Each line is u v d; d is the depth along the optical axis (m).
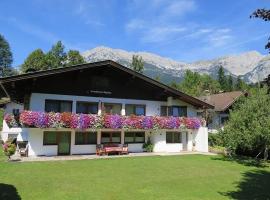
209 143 29.48
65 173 14.98
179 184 13.23
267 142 20.38
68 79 23.50
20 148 21.53
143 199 10.60
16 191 11.25
